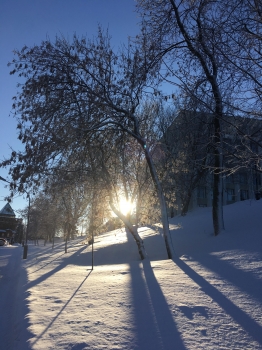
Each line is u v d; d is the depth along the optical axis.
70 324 5.88
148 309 6.37
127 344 4.80
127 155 16.72
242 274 8.20
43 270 14.98
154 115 18.03
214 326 5.23
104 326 5.64
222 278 8.17
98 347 4.75
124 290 8.26
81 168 13.93
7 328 6.80
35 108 12.91
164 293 7.43
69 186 13.77
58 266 16.38
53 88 13.48
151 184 18.55
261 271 8.14
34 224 55.97
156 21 12.53
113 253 18.83
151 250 18.03
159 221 19.55
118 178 16.86
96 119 13.97
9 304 8.98
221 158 14.95
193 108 10.58
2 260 24.67
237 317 5.50
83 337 5.19
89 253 20.11
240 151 9.34
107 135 14.85
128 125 15.38
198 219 23.81
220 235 15.37
